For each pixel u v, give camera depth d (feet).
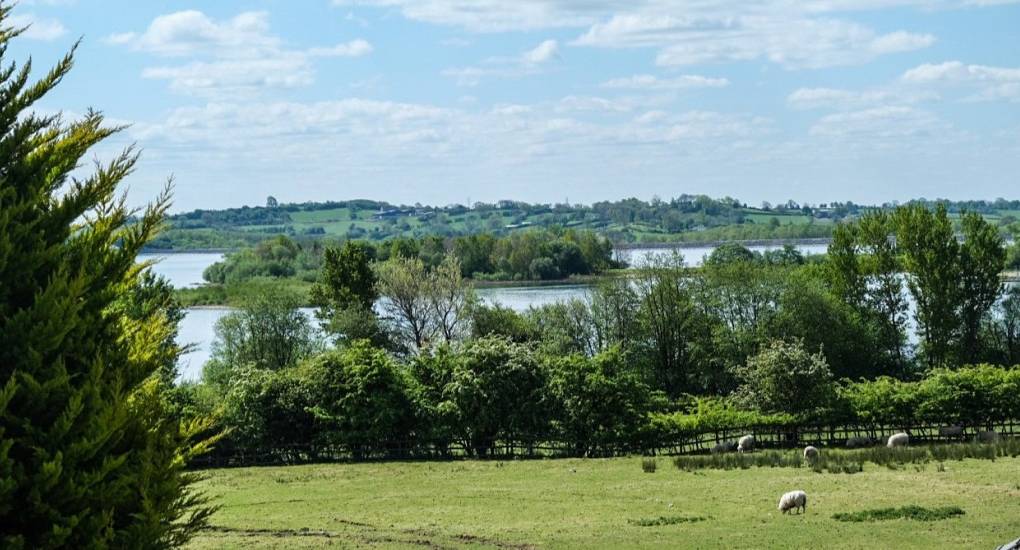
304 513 149.38
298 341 338.75
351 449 226.58
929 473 167.22
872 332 333.42
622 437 222.07
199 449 58.70
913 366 336.70
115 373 50.83
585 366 226.79
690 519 135.23
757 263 367.86
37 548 47.06
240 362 321.73
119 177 55.88
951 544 112.57
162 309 63.41
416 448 227.61
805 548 113.39
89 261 53.26
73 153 56.29
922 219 329.31
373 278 377.09
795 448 218.59
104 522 48.14
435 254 585.63
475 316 344.90
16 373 47.42
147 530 50.08
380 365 229.66
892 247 341.00
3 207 51.67
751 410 237.45
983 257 326.44
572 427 224.53
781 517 134.10
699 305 339.16
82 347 51.44
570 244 642.22
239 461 221.05
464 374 228.22
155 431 53.78
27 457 48.01
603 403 223.10
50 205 54.80
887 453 185.37
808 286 329.52
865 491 151.74
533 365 232.12
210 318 510.17
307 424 229.86
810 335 323.16
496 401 228.22
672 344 340.18
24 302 50.62
